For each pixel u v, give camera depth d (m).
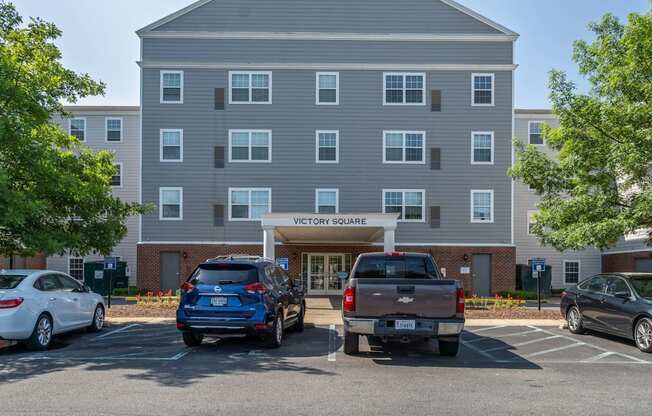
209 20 29.53
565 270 33.03
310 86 29.42
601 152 15.08
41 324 11.64
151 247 28.88
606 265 32.38
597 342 12.95
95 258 32.59
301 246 29.78
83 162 16.42
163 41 29.31
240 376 8.94
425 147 29.33
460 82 29.48
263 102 29.34
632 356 11.12
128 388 8.06
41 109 14.27
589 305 13.69
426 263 11.48
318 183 29.20
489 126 29.39
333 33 29.42
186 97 29.25
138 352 11.34
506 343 12.77
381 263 11.52
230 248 28.97
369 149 29.31
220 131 29.25
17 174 13.92
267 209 29.12
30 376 8.91
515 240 32.97
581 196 15.52
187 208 29.06
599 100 15.37
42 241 14.20
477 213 29.28
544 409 7.07
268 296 11.52
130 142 32.97
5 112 13.20
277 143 29.28
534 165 16.80
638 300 11.97
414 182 29.28
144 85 29.23
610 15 16.06
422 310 10.16
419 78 29.53
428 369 9.63
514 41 29.47
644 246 27.36
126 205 16.88
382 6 29.64
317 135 29.31
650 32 14.18
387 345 12.27
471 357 10.90
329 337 13.59
